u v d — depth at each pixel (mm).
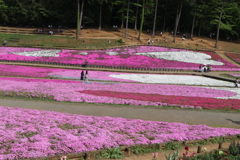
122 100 21500
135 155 10195
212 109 20734
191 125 15203
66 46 61312
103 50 60500
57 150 9766
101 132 12477
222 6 74625
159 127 14312
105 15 88125
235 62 61406
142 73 43875
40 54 53000
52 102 20047
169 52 63281
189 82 36219
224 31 89375
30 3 85375
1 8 82125
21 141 10523
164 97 24125
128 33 81500
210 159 9086
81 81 31922
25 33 73688
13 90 22594
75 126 13320
